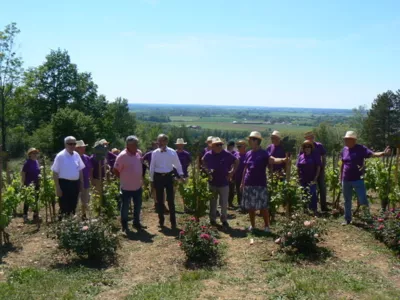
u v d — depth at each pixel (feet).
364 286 17.13
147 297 16.49
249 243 23.82
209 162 27.94
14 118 129.59
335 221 28.40
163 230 27.94
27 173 32.50
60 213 25.94
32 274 18.79
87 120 146.82
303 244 21.39
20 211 35.35
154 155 28.07
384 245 22.79
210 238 21.13
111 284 18.12
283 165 31.09
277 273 18.92
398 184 27.94
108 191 30.73
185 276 18.70
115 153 38.99
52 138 140.56
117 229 28.09
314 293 16.51
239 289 17.29
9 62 117.80
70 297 16.47
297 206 27.43
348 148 27.50
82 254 21.03
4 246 23.79
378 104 185.16
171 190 28.19
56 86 164.45
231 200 36.91
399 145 26.73
